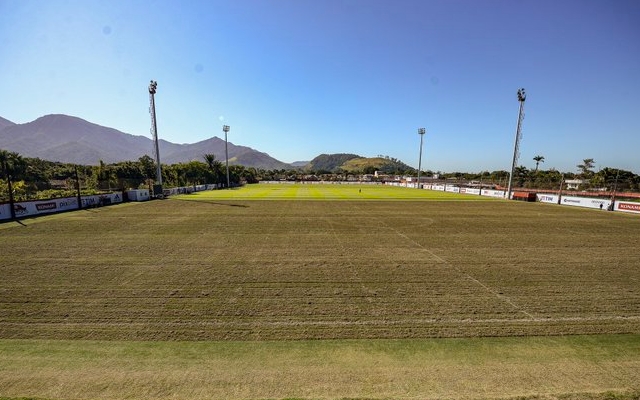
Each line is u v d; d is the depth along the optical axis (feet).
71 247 40.55
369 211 80.33
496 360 16.37
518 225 60.34
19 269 31.42
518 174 276.62
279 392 13.55
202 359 16.14
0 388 13.75
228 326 19.94
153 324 20.17
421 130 201.16
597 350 17.53
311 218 67.15
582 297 25.44
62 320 20.70
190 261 34.65
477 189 150.00
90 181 118.11
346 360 16.17
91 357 16.30
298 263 34.27
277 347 17.43
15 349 17.12
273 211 78.79
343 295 25.38
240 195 131.75
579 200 97.76
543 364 16.03
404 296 25.27
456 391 13.75
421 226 58.34
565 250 40.96
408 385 14.14
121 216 68.59
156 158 114.11
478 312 22.41
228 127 196.95
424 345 17.84
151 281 28.22
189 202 100.63
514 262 35.29
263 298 24.58
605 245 44.01
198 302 23.72
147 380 14.33
